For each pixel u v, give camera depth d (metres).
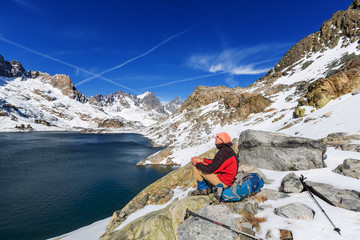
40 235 15.81
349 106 19.45
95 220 18.27
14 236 15.67
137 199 9.72
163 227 4.29
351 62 36.34
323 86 29.09
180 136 73.56
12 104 188.25
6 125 149.25
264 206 4.21
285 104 49.62
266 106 56.22
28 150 58.84
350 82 26.80
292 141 6.33
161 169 37.88
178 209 4.48
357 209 3.59
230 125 57.06
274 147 6.54
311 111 28.20
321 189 4.32
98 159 48.09
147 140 100.31
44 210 20.30
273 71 104.94
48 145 72.94
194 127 75.25
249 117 55.09
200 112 91.44
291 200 4.30
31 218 18.59
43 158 47.16
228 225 3.53
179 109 134.50
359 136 9.47
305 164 5.96
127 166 40.81
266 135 6.96
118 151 62.19
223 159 4.12
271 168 6.46
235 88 110.31
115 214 8.77
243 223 3.62
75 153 56.44
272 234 3.29
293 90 58.56
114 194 25.05
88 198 23.61
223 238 3.33
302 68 79.56
